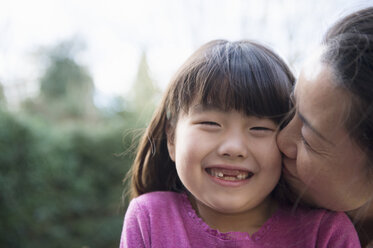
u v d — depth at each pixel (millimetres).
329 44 665
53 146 5965
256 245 842
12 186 4551
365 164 643
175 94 931
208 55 910
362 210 814
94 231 5285
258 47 942
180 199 974
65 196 5996
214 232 865
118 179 7309
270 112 811
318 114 639
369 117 589
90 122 10594
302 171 721
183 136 850
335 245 811
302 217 861
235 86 806
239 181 811
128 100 10203
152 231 907
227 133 799
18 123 4879
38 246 4477
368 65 591
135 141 1333
